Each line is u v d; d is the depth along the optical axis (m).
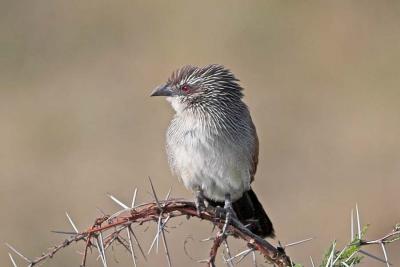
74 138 17.08
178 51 18.86
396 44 18.30
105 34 19.88
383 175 15.16
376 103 17.02
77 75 18.91
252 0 19.33
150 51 19.11
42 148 16.97
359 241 6.11
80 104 17.95
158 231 6.21
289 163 15.78
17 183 16.03
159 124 17.14
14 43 20.11
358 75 17.77
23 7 20.75
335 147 15.96
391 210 14.37
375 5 18.95
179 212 6.40
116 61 19.03
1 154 16.84
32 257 14.13
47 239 14.67
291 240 14.08
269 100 17.38
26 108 18.19
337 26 18.80
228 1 19.48
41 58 19.72
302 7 19.16
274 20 19.08
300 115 16.91
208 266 6.37
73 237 6.14
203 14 19.48
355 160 15.59
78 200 15.45
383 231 13.98
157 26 19.62
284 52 18.59
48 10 20.59
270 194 15.23
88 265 12.91
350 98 17.20
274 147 16.22
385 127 16.25
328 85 17.61
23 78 19.20
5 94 18.73
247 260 11.37
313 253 13.77
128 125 17.23
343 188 14.99
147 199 15.20
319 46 18.58
